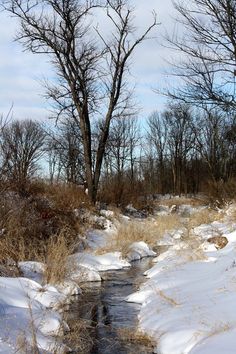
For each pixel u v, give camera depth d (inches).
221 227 570.3
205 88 492.4
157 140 2156.7
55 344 217.6
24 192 522.0
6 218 423.5
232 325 209.3
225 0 474.3
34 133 1349.7
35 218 477.7
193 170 2038.6
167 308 272.1
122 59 802.2
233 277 283.0
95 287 380.5
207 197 849.5
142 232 612.7
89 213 667.4
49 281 348.2
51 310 279.0
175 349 214.5
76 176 955.3
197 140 1780.3
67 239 495.5
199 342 199.6
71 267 387.5
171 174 2140.7
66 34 773.9
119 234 568.4
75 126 968.9
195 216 738.2
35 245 413.4
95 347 241.0
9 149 483.5
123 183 888.3
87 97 805.2
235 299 244.7
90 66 810.2
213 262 362.6
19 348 196.1
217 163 1376.7
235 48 476.7
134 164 1898.4
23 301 276.7
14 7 749.3
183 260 404.5
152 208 970.1
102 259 488.4
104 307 317.1
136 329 259.8
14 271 344.5
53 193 624.7
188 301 271.1
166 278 346.9
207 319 228.1
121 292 362.0
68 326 266.4
